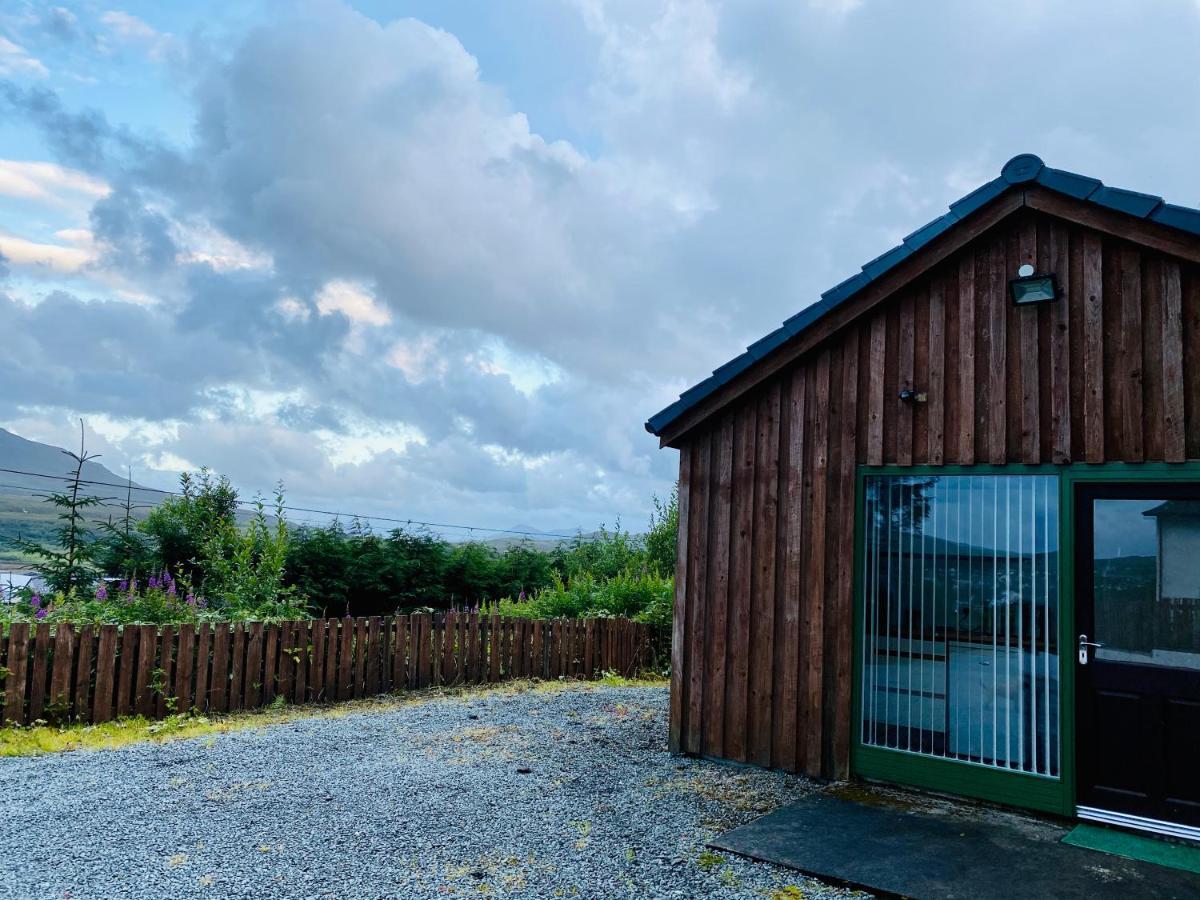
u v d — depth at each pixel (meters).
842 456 6.74
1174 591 5.34
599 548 18.67
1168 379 5.39
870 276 6.48
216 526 12.30
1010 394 6.00
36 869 4.43
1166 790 5.26
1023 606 5.84
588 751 7.33
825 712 6.59
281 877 4.39
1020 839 5.18
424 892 4.24
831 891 4.43
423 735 7.80
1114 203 5.46
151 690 8.45
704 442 7.55
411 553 14.89
